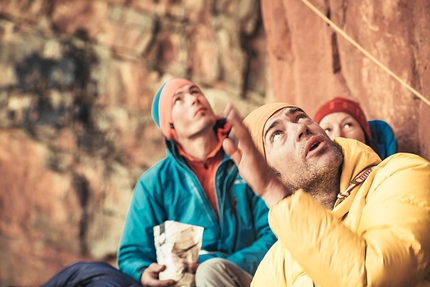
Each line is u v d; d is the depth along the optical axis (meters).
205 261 3.28
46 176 7.58
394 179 2.13
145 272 3.53
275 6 4.71
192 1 8.25
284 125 2.48
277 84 4.81
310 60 4.38
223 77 8.10
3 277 7.39
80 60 8.01
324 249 1.96
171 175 3.85
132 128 7.86
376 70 3.73
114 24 8.16
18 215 7.54
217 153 3.89
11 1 8.09
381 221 2.03
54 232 7.48
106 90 7.98
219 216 3.73
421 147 3.45
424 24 3.35
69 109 7.83
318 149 2.38
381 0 3.60
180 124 3.92
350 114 3.58
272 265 2.45
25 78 7.89
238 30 8.23
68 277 3.61
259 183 2.04
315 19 4.30
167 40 8.20
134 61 8.09
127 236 3.75
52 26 8.14
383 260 1.92
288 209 2.01
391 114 3.70
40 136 7.76
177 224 3.57
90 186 7.59
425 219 2.01
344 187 2.32
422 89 3.44
